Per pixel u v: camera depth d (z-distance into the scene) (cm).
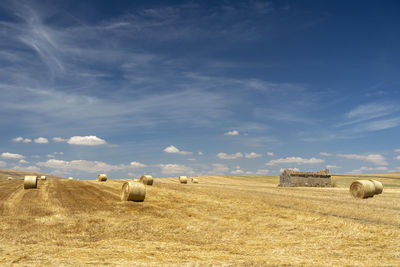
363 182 2972
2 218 1605
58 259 902
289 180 6356
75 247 1076
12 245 1074
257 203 2317
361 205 2278
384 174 10494
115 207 2073
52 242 1137
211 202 2375
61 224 1470
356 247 1120
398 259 959
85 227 1411
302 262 921
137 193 2381
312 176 6512
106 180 5306
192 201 2436
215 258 966
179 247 1112
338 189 4762
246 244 1182
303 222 1595
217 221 1630
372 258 973
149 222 1569
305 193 3491
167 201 2419
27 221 1534
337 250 1082
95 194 2936
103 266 830
